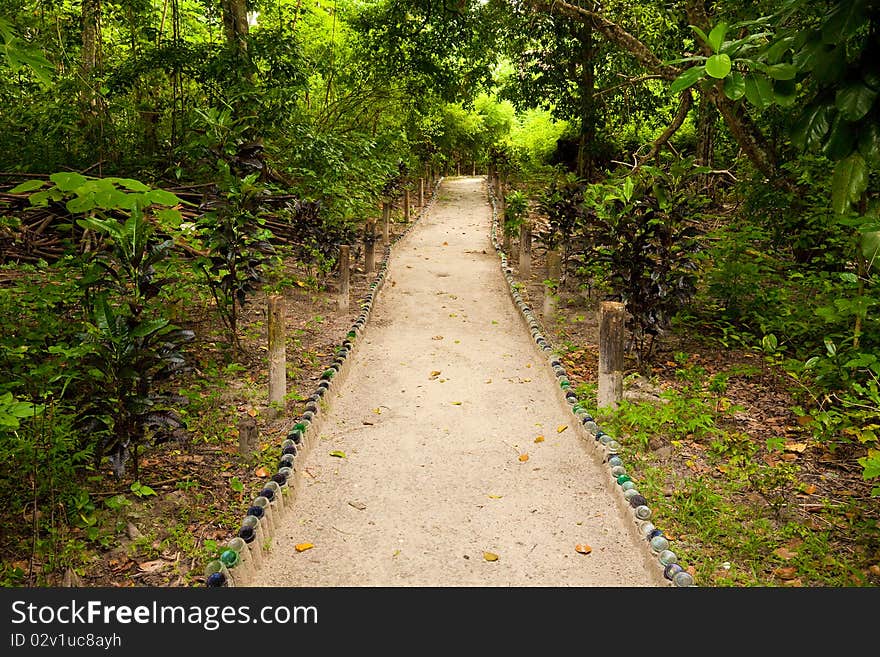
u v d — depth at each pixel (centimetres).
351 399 555
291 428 473
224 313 626
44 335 485
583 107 1812
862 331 520
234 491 388
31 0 1188
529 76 1909
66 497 357
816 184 687
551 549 342
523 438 479
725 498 379
